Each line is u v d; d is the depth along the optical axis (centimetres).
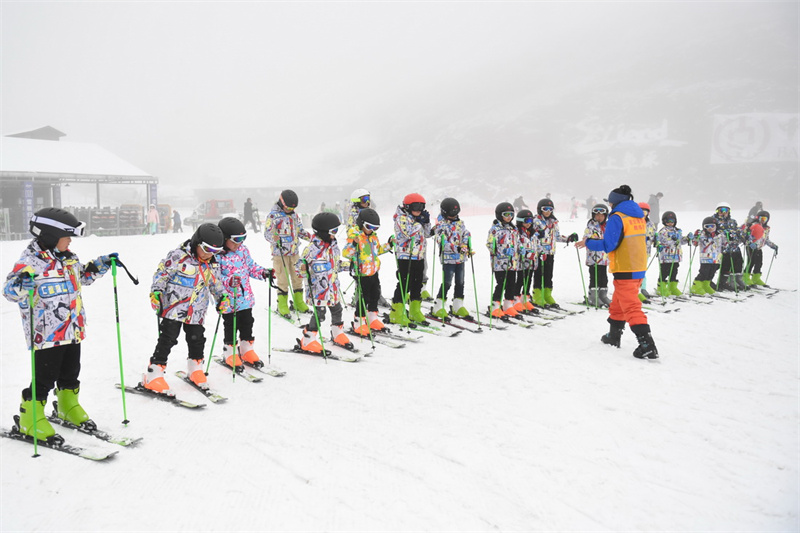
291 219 758
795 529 278
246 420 418
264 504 304
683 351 622
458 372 536
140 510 298
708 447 374
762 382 512
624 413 432
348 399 462
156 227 2834
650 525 283
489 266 1320
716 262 1018
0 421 414
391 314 745
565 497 310
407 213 723
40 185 2930
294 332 696
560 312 839
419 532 277
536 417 422
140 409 438
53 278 370
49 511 296
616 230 597
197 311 474
